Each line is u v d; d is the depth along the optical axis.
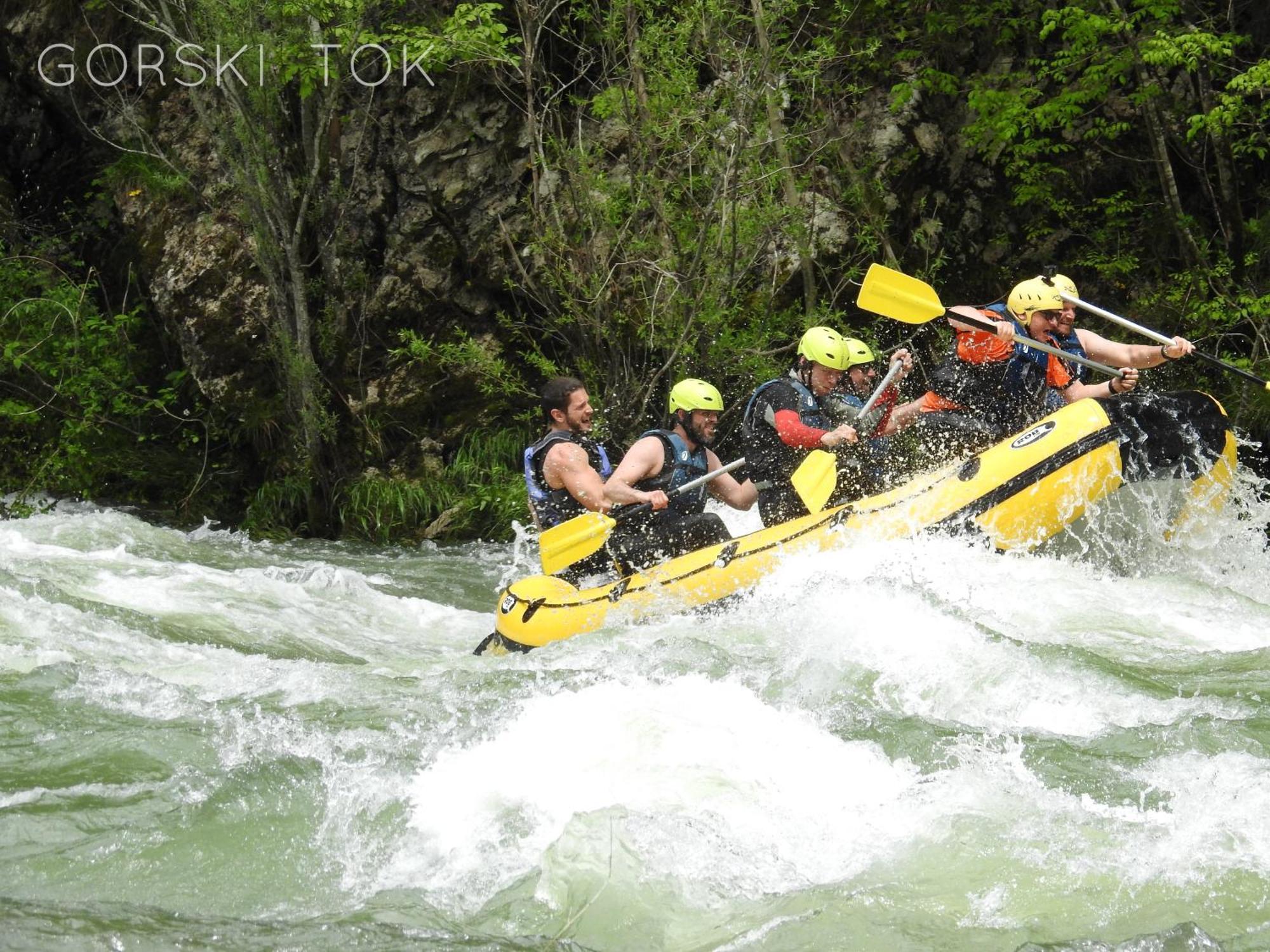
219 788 14.89
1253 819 13.44
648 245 40.94
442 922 12.39
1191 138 40.00
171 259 47.56
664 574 23.11
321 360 46.31
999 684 17.33
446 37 40.59
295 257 44.41
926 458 26.20
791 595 21.16
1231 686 17.19
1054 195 45.56
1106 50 42.00
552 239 41.44
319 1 40.91
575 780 14.75
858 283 43.69
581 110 44.66
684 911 12.39
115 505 48.06
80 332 48.34
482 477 44.88
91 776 15.26
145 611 25.03
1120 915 12.01
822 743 15.59
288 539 45.12
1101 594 21.36
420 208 45.62
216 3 41.06
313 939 11.97
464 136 45.34
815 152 41.97
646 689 17.31
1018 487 22.56
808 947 11.77
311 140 45.25
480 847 13.62
